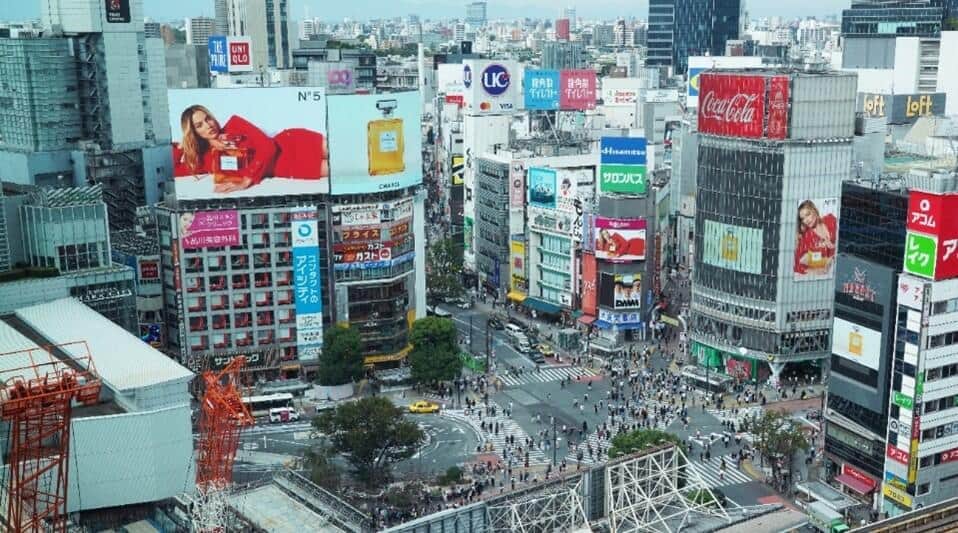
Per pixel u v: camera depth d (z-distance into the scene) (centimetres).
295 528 13438
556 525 12525
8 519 12094
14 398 11169
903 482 15438
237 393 15412
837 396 16962
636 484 12912
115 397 15525
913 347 14988
